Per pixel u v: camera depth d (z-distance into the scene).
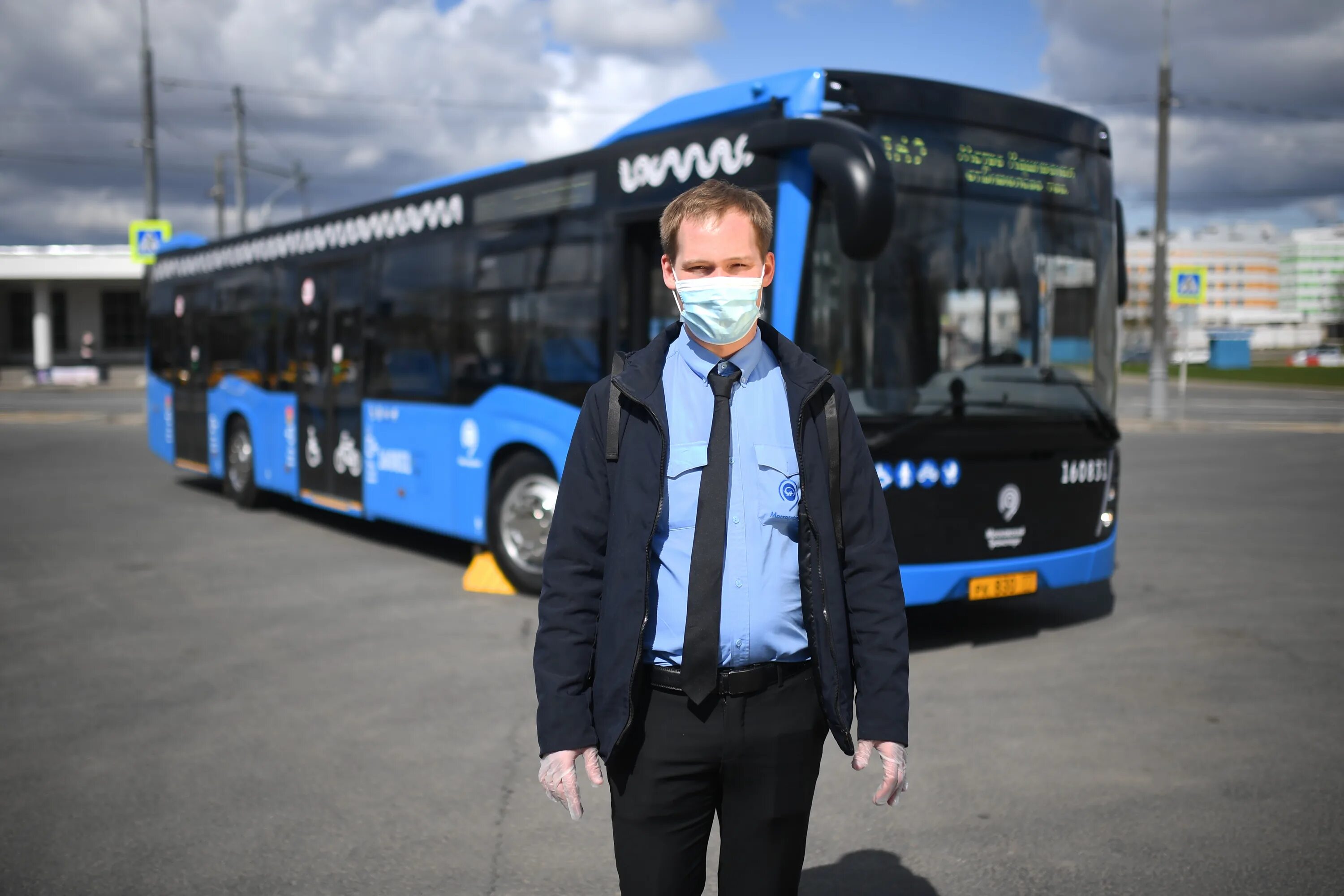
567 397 7.00
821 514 2.08
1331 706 4.98
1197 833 3.64
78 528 10.35
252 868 3.42
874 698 2.11
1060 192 6.25
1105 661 5.76
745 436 2.08
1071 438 6.14
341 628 6.52
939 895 3.24
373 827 3.73
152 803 3.93
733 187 2.09
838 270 5.50
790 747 2.10
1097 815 3.79
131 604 7.14
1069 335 6.26
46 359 44.66
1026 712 4.92
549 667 2.11
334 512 11.55
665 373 2.13
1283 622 6.57
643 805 2.10
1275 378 48.50
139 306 46.59
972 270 5.87
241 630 6.45
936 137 5.82
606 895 3.25
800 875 2.20
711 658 2.02
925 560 5.64
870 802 3.96
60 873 3.38
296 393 10.41
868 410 5.51
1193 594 7.36
